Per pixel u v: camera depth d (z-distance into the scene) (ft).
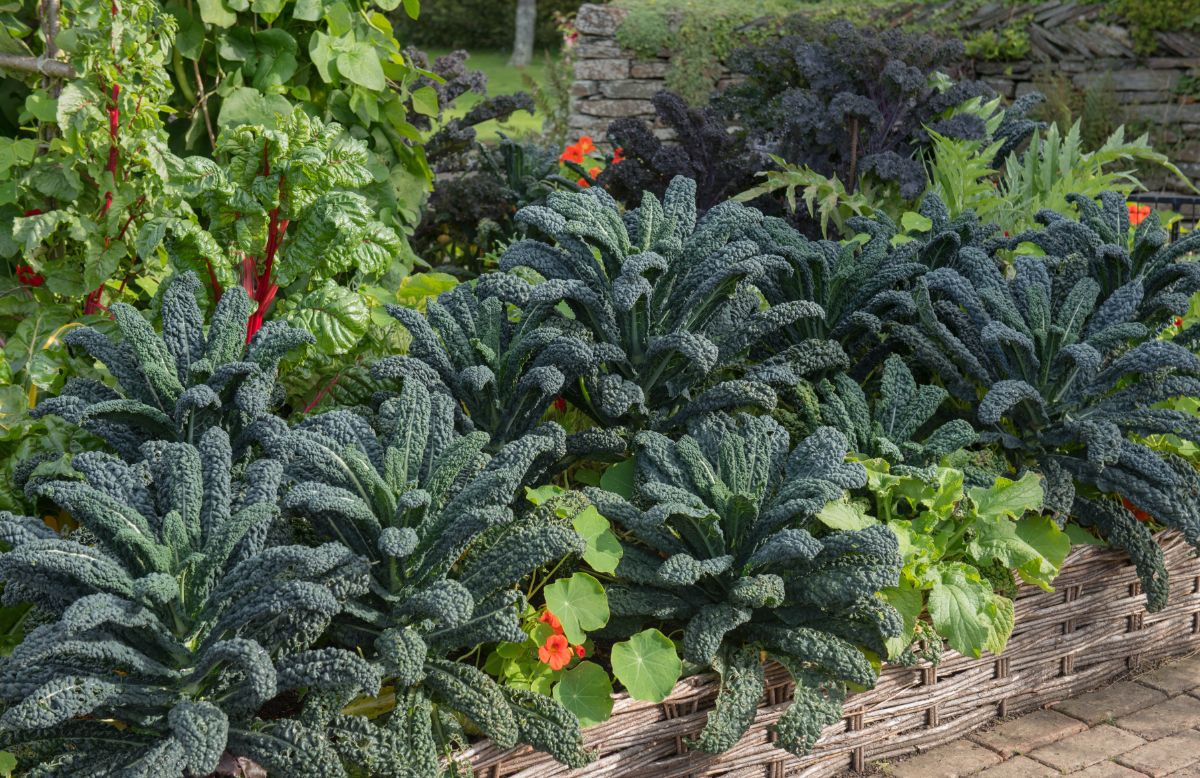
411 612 7.43
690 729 8.52
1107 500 10.55
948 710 9.93
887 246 11.55
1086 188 15.47
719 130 16.57
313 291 10.05
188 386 8.20
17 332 10.25
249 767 6.88
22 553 6.22
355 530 7.62
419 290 13.38
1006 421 10.96
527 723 7.55
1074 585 10.57
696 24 35.88
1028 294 10.66
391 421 8.68
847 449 9.51
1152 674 11.28
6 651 7.89
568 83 31.35
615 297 8.87
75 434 9.00
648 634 8.32
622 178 16.76
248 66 12.58
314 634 7.13
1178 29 33.94
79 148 9.86
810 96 15.90
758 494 8.82
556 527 7.81
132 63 9.80
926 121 16.26
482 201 18.37
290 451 7.48
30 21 11.80
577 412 10.69
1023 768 9.48
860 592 8.19
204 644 6.80
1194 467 11.42
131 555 6.86
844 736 9.28
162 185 10.07
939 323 10.64
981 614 8.98
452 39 96.68
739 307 10.10
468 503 7.51
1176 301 10.30
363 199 9.79
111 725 7.09
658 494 8.48
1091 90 34.53
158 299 9.82
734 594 8.25
